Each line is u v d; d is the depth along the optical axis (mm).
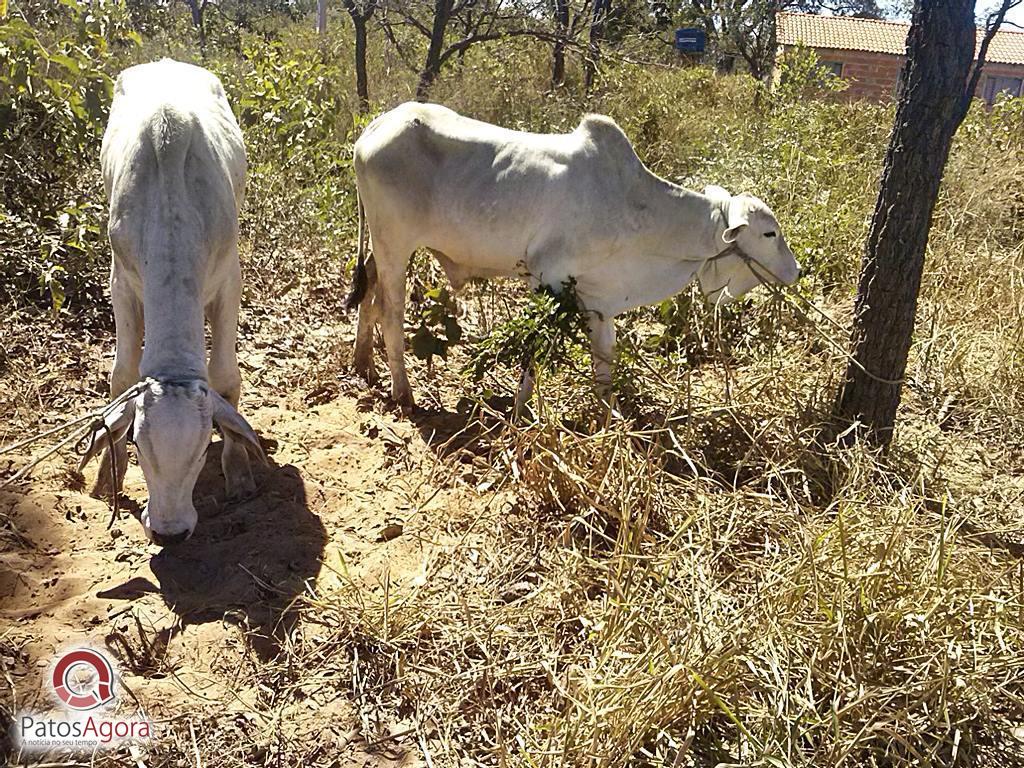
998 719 3107
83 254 5672
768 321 5668
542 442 4289
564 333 4711
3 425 4445
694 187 8344
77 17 6656
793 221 7410
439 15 11453
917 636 3207
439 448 4801
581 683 3127
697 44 15305
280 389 5262
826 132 10305
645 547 3785
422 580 3730
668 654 3025
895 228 4469
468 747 3049
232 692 3158
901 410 5434
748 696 3047
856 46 24781
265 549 3879
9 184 5844
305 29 17234
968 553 3691
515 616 3547
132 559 3736
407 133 4840
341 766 2938
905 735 2971
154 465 3303
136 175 3721
